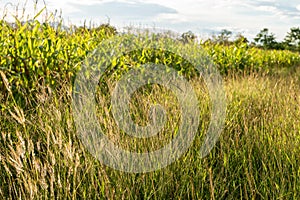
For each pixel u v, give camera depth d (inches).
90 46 199.6
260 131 113.8
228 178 89.7
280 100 148.0
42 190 74.4
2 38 149.4
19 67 140.2
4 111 114.5
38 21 160.7
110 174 83.9
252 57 361.7
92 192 78.2
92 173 78.8
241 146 103.5
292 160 94.0
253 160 96.4
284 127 114.8
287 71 364.5
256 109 141.4
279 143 102.0
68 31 209.5
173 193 81.5
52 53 154.0
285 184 83.7
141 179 82.0
